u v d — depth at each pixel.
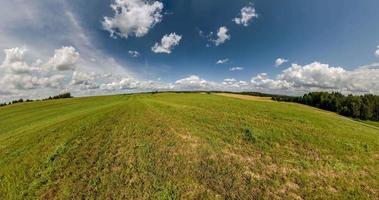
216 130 21.66
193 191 11.52
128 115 31.31
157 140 18.84
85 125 24.97
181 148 16.75
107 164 14.67
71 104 78.38
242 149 16.70
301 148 16.98
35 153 17.20
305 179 12.59
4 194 11.95
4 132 33.62
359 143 18.39
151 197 11.16
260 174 13.09
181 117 28.36
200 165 14.07
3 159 16.88
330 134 20.28
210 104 44.59
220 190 11.60
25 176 13.66
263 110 34.41
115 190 11.84
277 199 10.90
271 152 16.16
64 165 14.62
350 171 13.68
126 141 18.92
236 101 53.88
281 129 21.39
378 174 13.53
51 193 11.82
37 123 35.59
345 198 11.08
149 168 13.88
